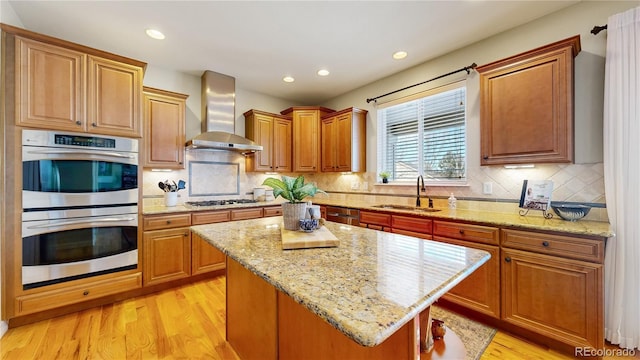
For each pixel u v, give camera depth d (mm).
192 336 1933
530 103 2051
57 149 2129
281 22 2316
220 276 3117
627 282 1734
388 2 2059
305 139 4078
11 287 1973
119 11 2143
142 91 2551
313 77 3566
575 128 2074
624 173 1769
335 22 2320
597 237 1580
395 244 1351
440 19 2285
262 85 3863
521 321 1856
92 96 2281
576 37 1844
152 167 2914
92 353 1738
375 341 566
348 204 3479
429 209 2842
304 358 1159
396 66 3225
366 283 857
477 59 2660
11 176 1976
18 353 1730
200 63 3137
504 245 1940
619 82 1803
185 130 3279
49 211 2104
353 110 3668
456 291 2191
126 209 2465
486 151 2295
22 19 2221
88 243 2273
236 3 2062
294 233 1433
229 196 3820
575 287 1646
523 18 2279
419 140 3225
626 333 1730
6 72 1954
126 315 2215
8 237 1969
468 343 1843
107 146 2354
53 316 2162
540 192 2115
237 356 1710
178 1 2031
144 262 2570
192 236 2887
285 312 1266
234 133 3557
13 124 1976
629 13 1776
